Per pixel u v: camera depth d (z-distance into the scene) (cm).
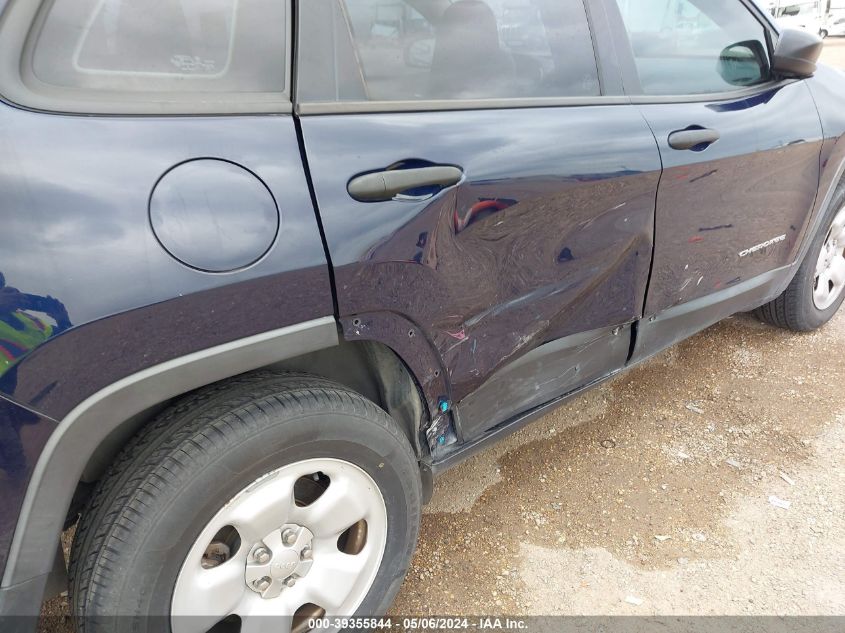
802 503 220
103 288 102
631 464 242
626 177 186
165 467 118
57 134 101
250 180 118
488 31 169
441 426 175
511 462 244
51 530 108
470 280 158
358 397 145
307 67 132
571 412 275
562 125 175
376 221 134
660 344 238
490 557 200
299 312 126
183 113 114
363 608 158
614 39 200
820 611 179
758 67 256
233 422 123
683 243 221
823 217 296
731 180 227
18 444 100
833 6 1711
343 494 145
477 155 153
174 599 124
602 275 197
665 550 202
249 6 125
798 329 326
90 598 118
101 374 105
